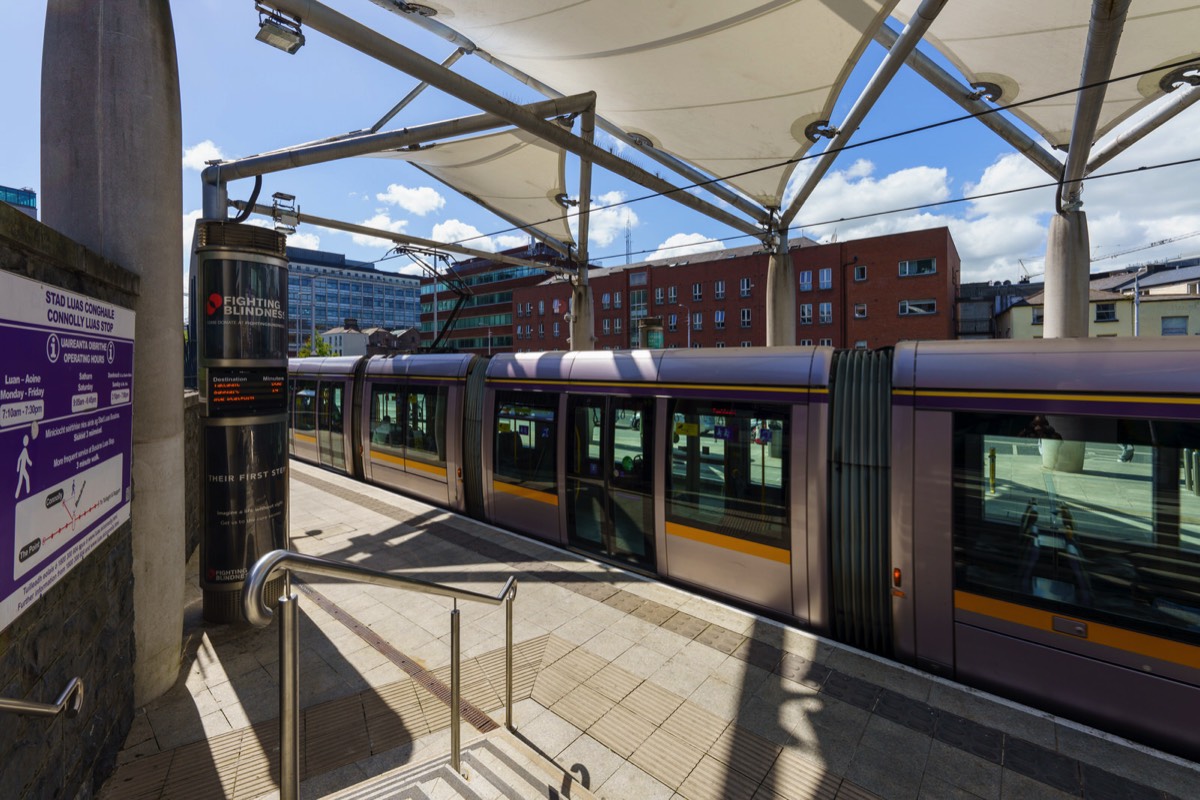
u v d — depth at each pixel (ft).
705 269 179.22
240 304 18.38
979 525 14.84
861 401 17.15
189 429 26.58
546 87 47.83
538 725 13.70
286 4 21.03
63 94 13.56
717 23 33.71
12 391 7.80
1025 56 37.47
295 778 6.73
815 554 17.69
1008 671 14.46
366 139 32.37
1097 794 11.50
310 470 43.68
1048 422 14.03
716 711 14.24
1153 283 170.40
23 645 8.30
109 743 11.91
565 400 25.12
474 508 30.45
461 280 49.42
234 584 18.47
